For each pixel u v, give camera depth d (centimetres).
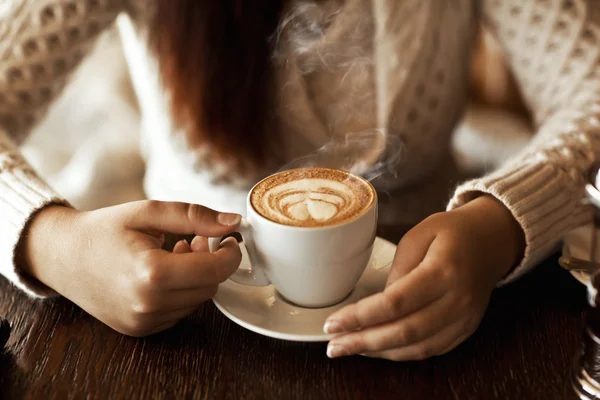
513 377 50
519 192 60
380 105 88
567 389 49
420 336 50
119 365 52
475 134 136
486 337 54
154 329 54
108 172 133
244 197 92
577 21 83
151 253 52
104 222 56
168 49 80
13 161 66
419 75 88
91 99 149
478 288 53
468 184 62
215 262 52
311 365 52
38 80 81
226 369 52
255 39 78
